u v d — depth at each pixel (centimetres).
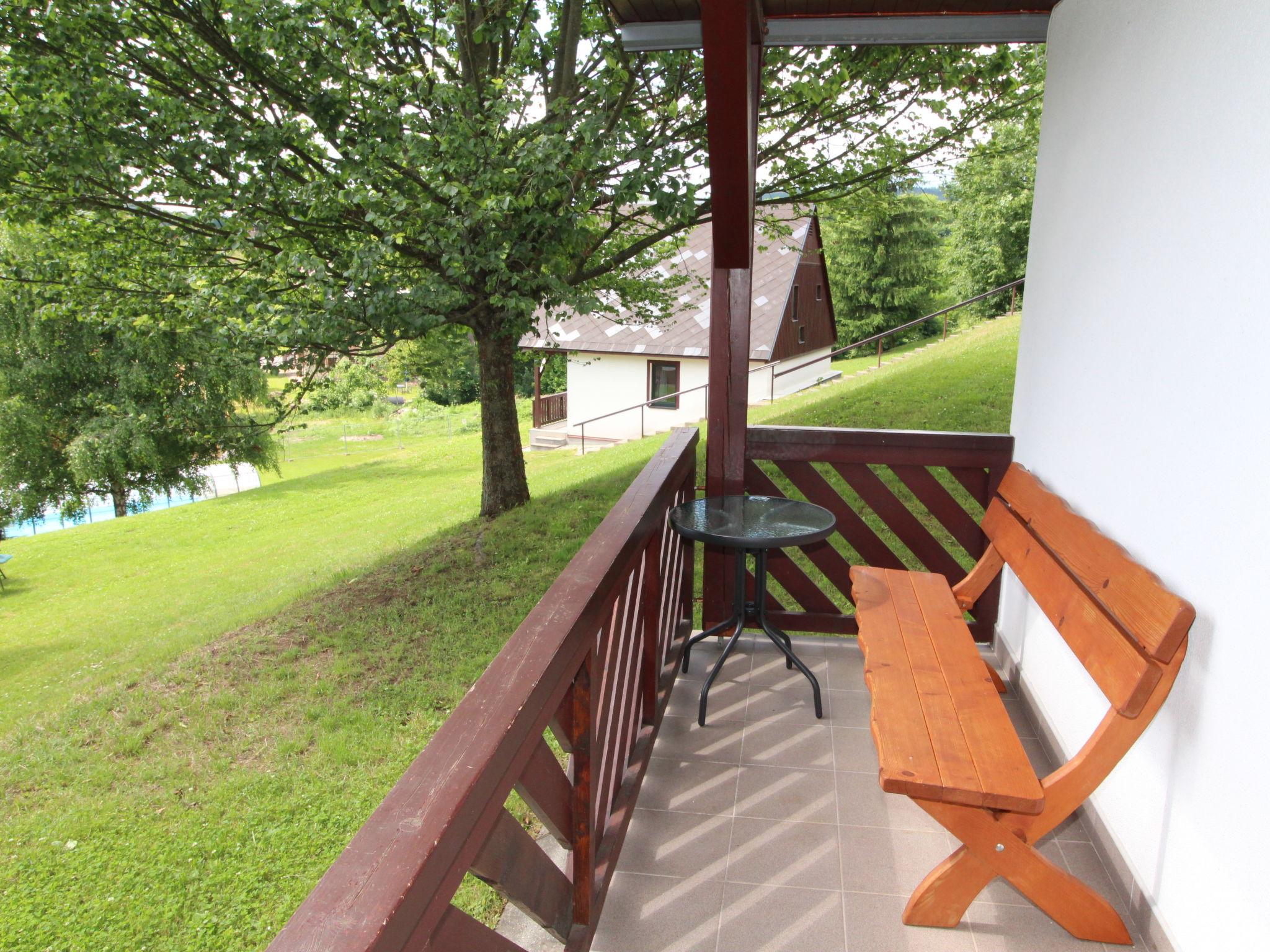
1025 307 322
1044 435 289
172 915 366
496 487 957
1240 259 155
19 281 744
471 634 650
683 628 365
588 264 845
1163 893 183
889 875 215
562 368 3250
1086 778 179
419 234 610
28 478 2020
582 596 168
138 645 803
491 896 294
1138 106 213
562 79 661
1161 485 190
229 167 584
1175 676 168
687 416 2023
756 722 294
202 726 558
